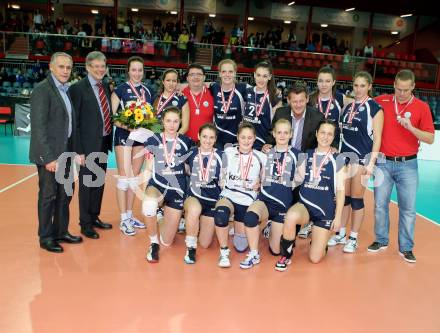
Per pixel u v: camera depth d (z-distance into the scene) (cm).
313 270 404
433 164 1102
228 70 461
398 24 2392
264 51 1677
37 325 291
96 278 364
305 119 436
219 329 296
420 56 2364
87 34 1906
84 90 429
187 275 380
